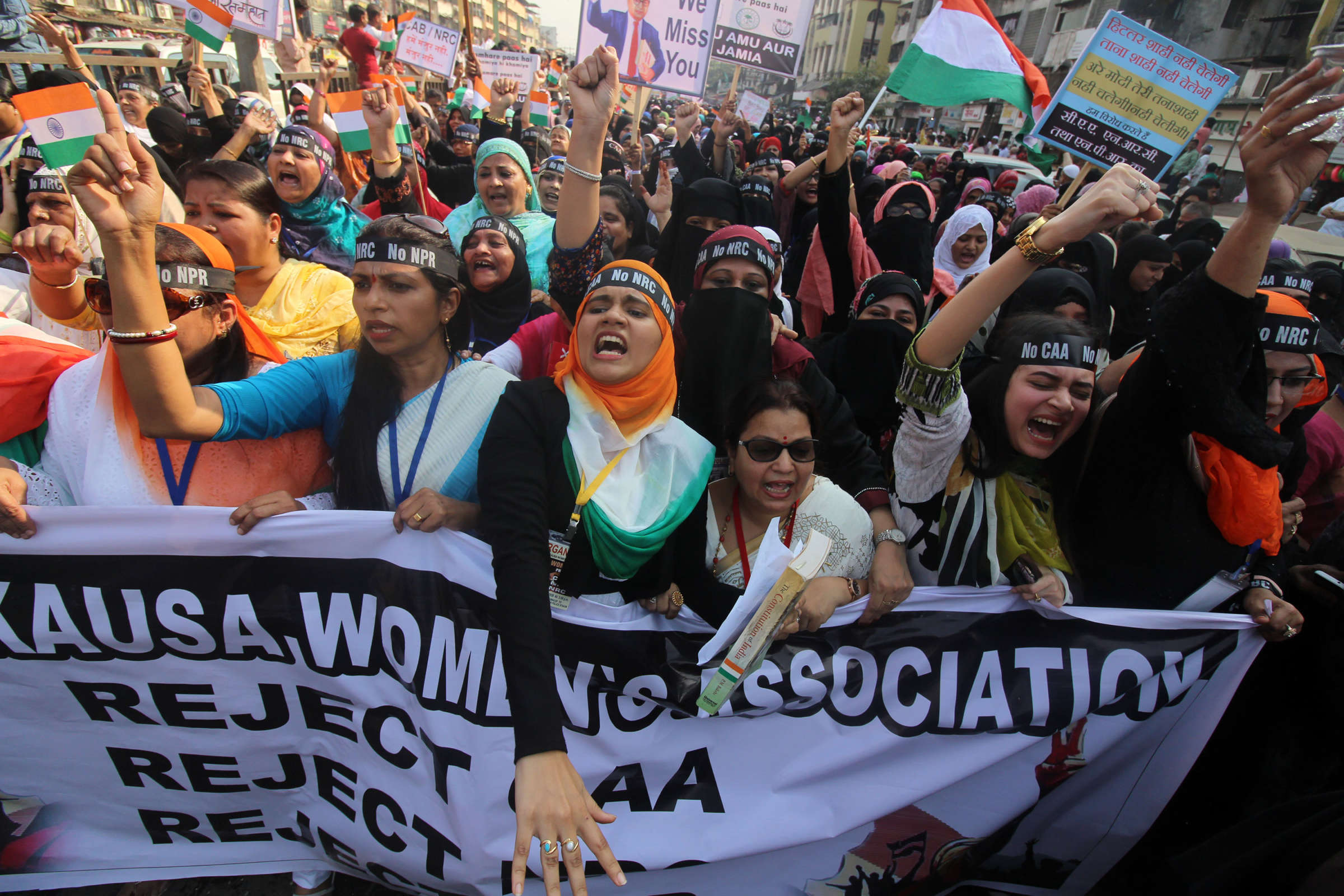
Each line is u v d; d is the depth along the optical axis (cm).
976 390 180
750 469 171
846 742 188
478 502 187
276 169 332
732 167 751
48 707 191
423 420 186
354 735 196
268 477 191
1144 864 216
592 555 163
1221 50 1655
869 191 702
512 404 165
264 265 261
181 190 387
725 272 231
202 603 184
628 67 468
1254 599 190
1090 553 197
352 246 356
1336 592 187
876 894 199
